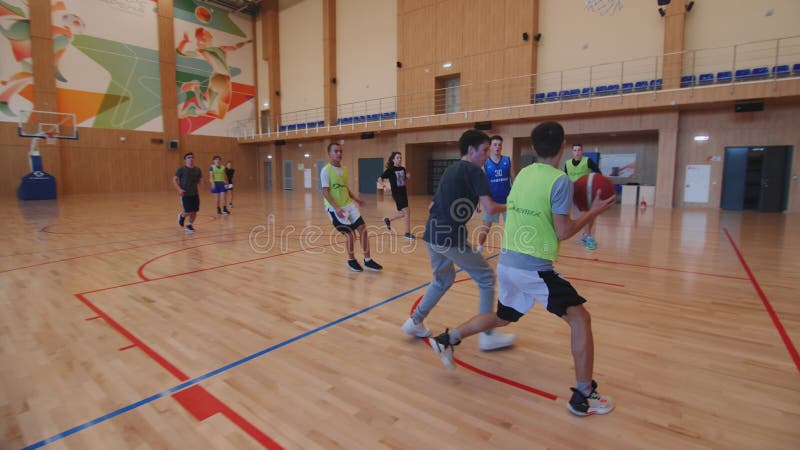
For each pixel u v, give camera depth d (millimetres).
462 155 2373
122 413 1912
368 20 18828
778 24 10656
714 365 2326
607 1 12930
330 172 4375
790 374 2215
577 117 13477
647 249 5680
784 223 8492
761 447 1636
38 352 2549
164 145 19766
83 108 17297
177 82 20094
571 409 1881
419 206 12617
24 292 3805
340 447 1675
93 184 17797
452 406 1962
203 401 2010
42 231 7547
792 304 3334
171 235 7148
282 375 2266
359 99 19484
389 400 2018
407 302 3506
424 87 17016
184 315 3203
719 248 5734
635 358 2418
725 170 11773
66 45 16656
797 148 10805
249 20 22844
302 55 21406
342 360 2443
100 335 2814
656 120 12320
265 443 1703
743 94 10453
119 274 4469
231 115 22469
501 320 2094
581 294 3645
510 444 1682
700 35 11641
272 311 3291
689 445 1659
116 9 17875
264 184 24438
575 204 1871
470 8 15484
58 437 1743
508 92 14766
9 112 15469
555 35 13977
